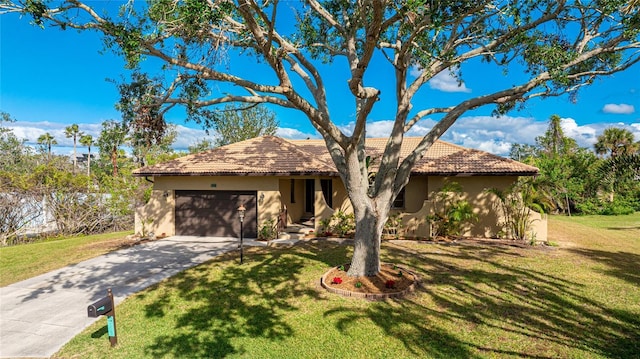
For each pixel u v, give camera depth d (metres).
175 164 19.19
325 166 17.67
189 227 18.75
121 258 13.77
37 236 21.91
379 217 10.38
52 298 9.51
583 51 10.88
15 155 40.62
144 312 8.33
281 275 10.98
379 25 6.66
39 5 6.74
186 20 7.25
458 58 10.25
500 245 15.29
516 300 8.66
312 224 20.64
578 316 7.70
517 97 10.26
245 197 18.12
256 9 6.99
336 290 9.30
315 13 11.90
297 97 8.39
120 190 24.62
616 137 31.67
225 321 7.70
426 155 19.33
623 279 10.31
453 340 6.67
